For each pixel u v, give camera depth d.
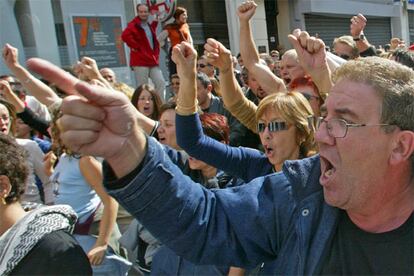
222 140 2.58
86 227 2.87
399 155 1.14
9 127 3.49
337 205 1.17
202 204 1.30
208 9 10.02
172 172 1.21
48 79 1.03
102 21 7.20
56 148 2.87
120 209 3.22
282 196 1.31
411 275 1.14
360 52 4.75
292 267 1.23
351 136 1.12
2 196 1.71
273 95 2.21
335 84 1.19
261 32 10.95
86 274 1.54
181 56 2.25
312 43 2.36
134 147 1.13
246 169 2.33
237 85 2.92
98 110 1.04
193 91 2.25
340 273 1.19
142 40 6.32
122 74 7.43
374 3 15.10
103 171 1.17
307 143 2.15
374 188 1.15
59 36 6.78
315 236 1.22
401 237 1.17
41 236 1.52
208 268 2.21
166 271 2.33
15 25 6.36
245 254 1.34
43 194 3.42
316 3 12.33
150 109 3.97
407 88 1.13
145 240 2.77
